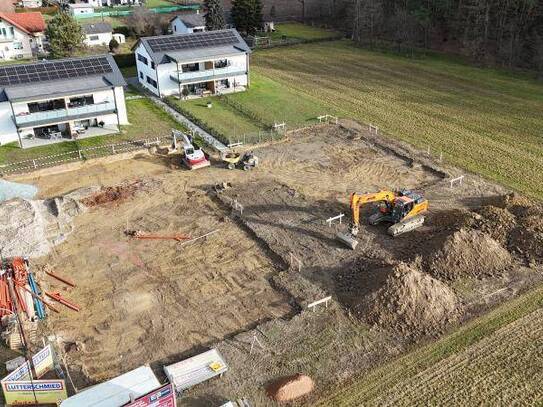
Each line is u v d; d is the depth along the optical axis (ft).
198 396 73.36
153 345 82.69
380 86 208.54
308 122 169.68
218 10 260.62
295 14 346.74
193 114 174.29
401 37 261.24
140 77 206.59
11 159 142.51
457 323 86.38
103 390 69.46
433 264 97.86
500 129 164.04
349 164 142.10
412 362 79.20
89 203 123.13
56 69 161.27
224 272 99.76
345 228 112.27
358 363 79.05
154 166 141.90
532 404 71.97
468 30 245.24
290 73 226.38
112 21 314.96
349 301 90.79
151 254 105.19
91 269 100.63
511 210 113.91
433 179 133.80
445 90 202.80
